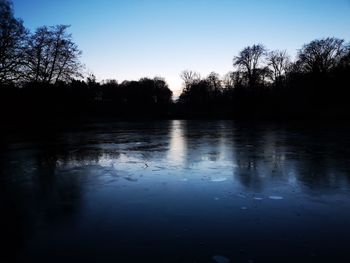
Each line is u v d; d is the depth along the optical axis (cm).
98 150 1888
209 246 554
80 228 649
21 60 3831
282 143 2169
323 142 2217
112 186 996
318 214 720
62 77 4681
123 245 564
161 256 519
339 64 5581
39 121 4653
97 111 8162
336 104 5384
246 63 6644
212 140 2431
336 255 518
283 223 662
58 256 529
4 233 630
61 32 4553
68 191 948
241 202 812
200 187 967
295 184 1002
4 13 3650
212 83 8888
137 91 9362
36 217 723
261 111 6488
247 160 1461
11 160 1557
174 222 674
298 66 6153
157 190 938
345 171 1197
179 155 1633
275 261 499
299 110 5697
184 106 9331
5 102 4031
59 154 1741
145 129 3953
